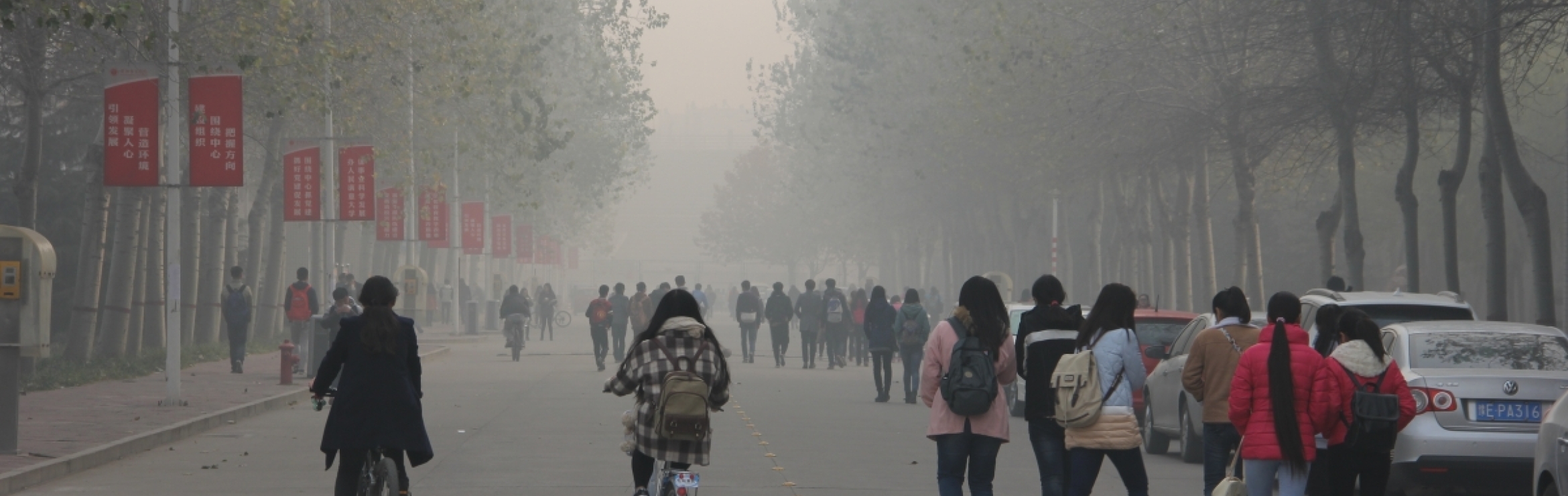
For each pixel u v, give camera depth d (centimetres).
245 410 2736
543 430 2539
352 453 1308
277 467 1980
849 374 4541
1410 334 1727
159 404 2748
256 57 2797
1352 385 1316
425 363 5044
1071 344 1341
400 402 1297
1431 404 1638
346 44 4169
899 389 3822
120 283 3862
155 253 4275
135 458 2070
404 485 1319
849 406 3212
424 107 4712
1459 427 1628
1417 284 3488
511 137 5141
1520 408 1627
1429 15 3131
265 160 5819
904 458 2145
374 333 1294
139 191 3894
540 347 6538
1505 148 2944
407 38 4419
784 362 4969
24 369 3109
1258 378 1267
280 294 5462
